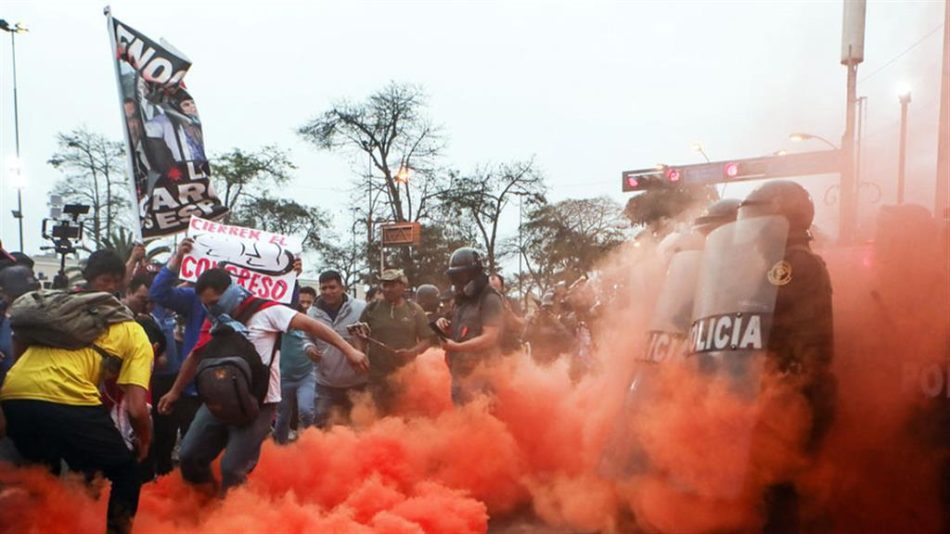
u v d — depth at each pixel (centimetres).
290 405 884
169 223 707
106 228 4162
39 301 442
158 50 708
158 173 704
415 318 848
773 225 414
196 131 721
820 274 409
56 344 437
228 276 548
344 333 841
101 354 448
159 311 718
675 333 454
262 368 527
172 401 568
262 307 545
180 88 715
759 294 405
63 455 440
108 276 524
